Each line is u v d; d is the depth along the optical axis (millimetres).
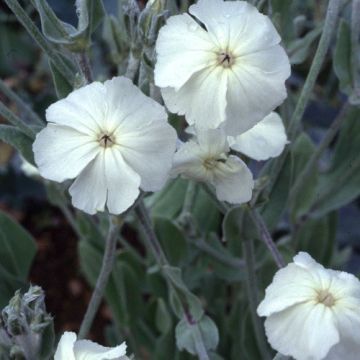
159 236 231
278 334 147
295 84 352
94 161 149
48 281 366
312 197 246
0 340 159
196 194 244
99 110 151
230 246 243
